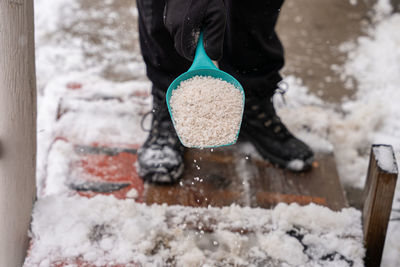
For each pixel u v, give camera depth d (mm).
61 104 2066
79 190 1707
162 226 1540
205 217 1594
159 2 1428
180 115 1342
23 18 1243
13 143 1318
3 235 1394
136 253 1449
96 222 1521
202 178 1781
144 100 2148
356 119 2254
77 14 2918
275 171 1847
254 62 1661
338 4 3111
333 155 1938
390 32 2893
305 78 2553
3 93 1271
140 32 1596
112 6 3018
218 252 1473
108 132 1958
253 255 1475
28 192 1415
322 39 2838
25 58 1281
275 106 2180
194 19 1258
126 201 1586
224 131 1324
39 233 1450
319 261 1466
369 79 2568
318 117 2100
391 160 1409
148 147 1782
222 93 1365
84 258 1420
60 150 1839
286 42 2799
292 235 1548
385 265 1610
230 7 1495
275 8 1568
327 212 1604
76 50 2658
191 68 1340
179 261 1444
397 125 2275
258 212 1613
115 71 2539
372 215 1446
